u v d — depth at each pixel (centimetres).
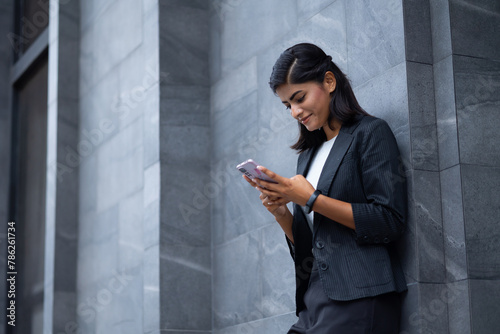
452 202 325
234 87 494
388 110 347
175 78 518
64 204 662
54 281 641
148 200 512
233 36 501
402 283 313
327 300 309
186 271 493
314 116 328
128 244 570
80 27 704
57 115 677
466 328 310
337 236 315
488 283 315
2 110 833
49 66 711
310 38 423
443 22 342
